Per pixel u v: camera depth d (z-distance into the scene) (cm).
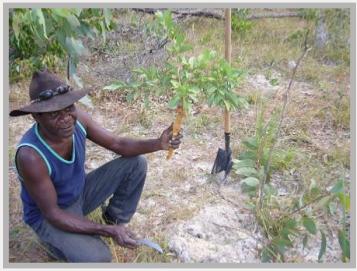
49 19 281
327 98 493
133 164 309
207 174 387
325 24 612
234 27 627
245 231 330
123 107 480
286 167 386
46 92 247
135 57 513
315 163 397
